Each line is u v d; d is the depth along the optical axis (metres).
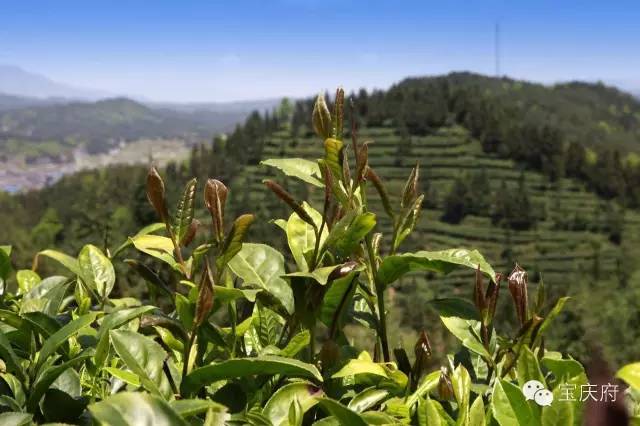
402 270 2.01
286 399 1.60
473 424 1.55
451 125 168.62
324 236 2.02
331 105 1.97
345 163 1.90
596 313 67.56
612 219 138.25
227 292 1.67
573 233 135.12
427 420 1.52
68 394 1.56
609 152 162.00
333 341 1.90
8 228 104.69
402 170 156.38
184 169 144.75
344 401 1.85
